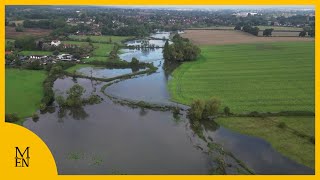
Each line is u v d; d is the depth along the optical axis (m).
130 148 92.50
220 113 114.19
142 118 114.69
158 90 145.00
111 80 161.00
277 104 122.44
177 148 92.81
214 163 84.88
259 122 106.88
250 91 138.88
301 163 84.25
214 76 165.38
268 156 87.81
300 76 162.75
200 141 96.88
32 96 132.62
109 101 131.62
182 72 175.50
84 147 92.94
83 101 128.00
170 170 82.00
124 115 117.44
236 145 93.81
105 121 112.00
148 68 186.12
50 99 126.06
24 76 162.38
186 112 119.31
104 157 87.81
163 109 121.81
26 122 110.06
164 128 106.38
